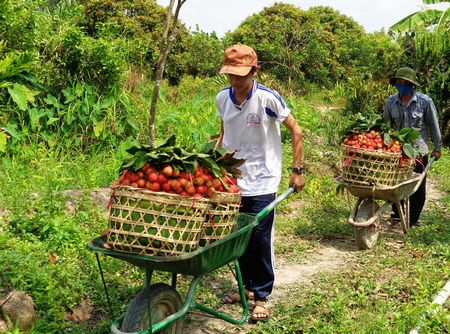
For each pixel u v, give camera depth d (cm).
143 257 341
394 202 709
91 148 986
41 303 453
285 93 1780
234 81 450
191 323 481
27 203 647
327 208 873
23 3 991
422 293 516
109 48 1019
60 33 1030
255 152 478
